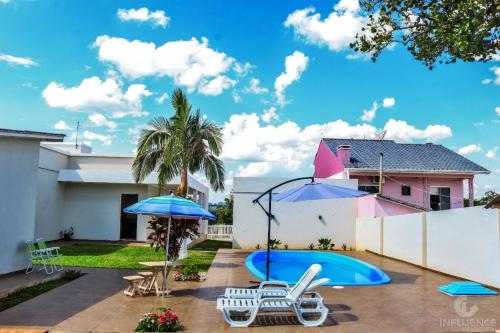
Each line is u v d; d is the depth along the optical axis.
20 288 8.94
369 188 22.80
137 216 20.62
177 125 16.11
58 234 20.48
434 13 9.20
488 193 25.28
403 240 15.00
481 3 7.78
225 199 38.78
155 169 18.34
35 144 11.17
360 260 15.29
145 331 6.27
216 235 29.62
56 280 10.20
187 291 9.31
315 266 7.24
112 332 6.23
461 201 23.06
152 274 8.99
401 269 13.31
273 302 7.12
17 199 10.48
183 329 6.47
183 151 16.41
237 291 8.06
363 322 7.00
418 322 6.99
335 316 7.39
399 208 19.39
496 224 9.76
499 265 9.60
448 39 8.91
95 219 20.91
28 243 10.62
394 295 9.18
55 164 20.14
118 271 11.62
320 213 19.97
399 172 22.28
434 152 25.41
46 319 6.82
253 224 19.67
